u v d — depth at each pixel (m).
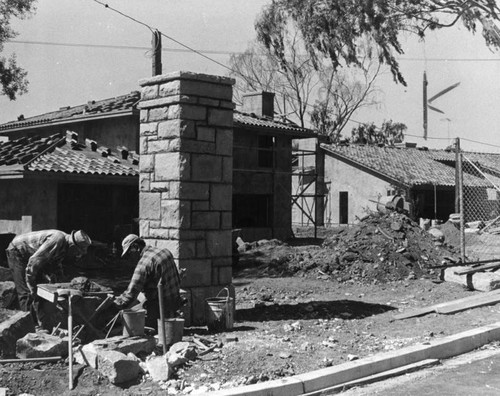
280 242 22.09
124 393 6.11
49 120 25.31
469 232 27.56
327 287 13.76
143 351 7.13
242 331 8.82
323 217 37.66
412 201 33.38
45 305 7.86
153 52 23.56
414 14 18.80
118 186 21.39
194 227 9.36
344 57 20.12
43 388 6.13
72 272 15.98
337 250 16.33
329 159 37.97
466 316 10.22
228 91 9.81
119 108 22.67
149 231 9.61
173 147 9.27
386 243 15.69
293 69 44.41
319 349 7.83
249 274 16.33
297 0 20.23
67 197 20.12
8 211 19.47
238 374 6.68
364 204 36.12
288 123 29.94
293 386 6.35
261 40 27.47
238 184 26.77
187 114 9.29
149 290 8.13
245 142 27.19
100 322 7.71
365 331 9.09
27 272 7.92
